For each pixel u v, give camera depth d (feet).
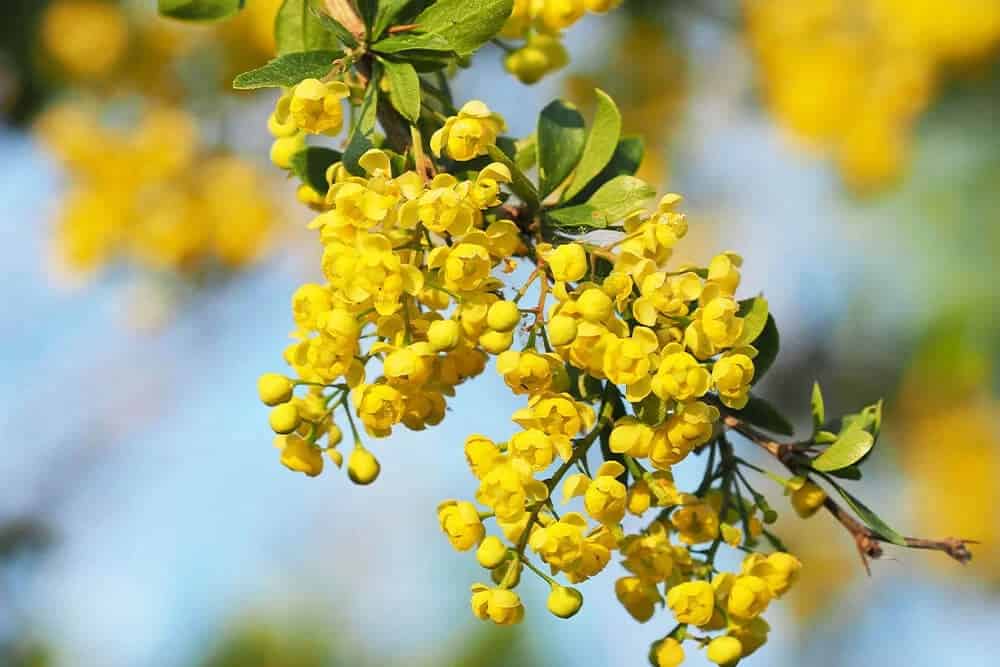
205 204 28.81
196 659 27.91
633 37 30.12
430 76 11.10
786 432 10.14
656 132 30.50
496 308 8.68
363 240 8.68
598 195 9.75
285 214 29.78
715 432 9.98
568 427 8.87
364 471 9.95
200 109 28.60
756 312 9.57
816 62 29.81
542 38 12.06
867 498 34.63
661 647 9.85
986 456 31.50
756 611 9.66
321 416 9.95
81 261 28.66
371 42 9.62
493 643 26.63
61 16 27.20
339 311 8.87
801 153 30.22
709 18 31.01
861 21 29.96
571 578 9.05
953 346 27.99
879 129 29.14
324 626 27.76
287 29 10.77
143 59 27.81
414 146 9.30
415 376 8.89
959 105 29.30
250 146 28.94
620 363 8.76
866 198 29.48
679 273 9.18
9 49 27.48
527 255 9.52
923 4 28.99
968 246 28.12
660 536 9.62
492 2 9.53
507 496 8.80
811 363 30.01
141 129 28.32
